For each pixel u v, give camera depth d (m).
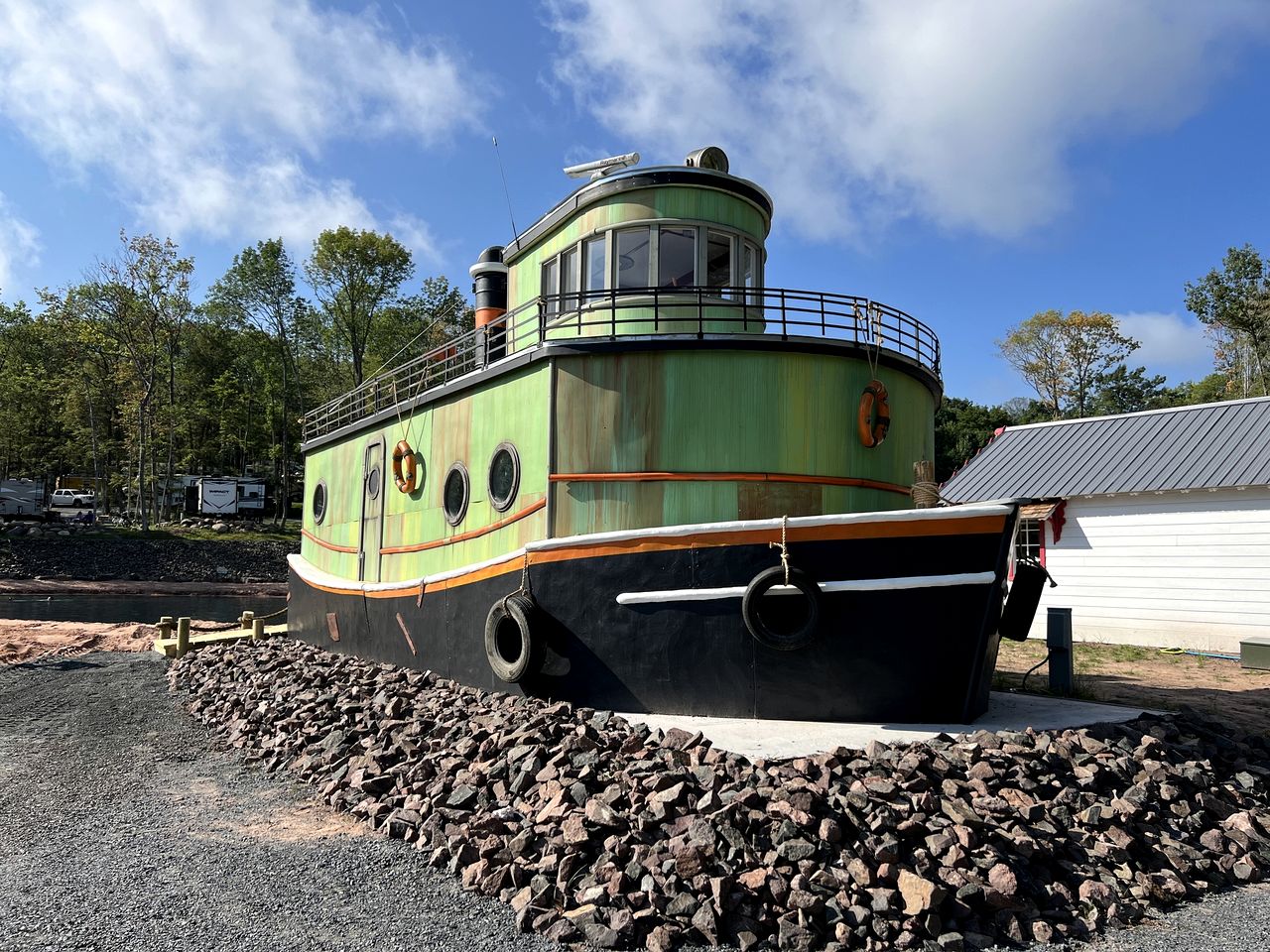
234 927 5.49
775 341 10.07
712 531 9.00
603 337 10.26
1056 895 5.90
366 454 16.20
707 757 7.12
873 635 8.55
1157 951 5.41
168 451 64.75
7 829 7.61
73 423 63.81
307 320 66.69
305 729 10.64
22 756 10.65
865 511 10.51
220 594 43.50
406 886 6.16
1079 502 20.02
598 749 7.68
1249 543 17.66
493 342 15.12
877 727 8.49
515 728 8.59
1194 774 7.85
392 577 14.64
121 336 57.00
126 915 5.67
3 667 19.31
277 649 17.77
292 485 71.12
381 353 63.75
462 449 12.61
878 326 10.84
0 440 64.56
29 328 70.25
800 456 10.15
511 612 10.06
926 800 6.33
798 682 8.77
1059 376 61.97
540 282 13.52
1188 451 19.56
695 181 11.87
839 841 5.90
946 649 8.50
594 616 9.73
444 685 11.63
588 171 13.89
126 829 7.59
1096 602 19.59
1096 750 7.96
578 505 10.32
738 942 5.19
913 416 11.51
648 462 10.12
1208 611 18.03
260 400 67.56
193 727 12.60
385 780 8.24
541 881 5.75
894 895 5.50
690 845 5.71
